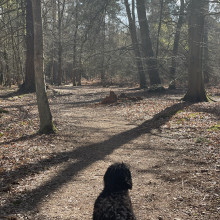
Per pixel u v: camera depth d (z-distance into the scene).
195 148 9.16
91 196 5.95
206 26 34.69
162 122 13.53
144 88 33.38
